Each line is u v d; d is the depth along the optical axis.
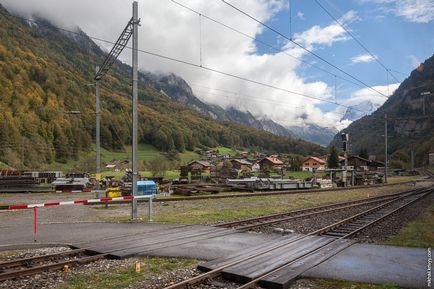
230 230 14.27
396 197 34.88
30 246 11.33
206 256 10.21
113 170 109.81
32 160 101.25
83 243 11.63
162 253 10.54
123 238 12.59
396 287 7.75
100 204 25.72
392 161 128.75
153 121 169.12
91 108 145.25
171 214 20.12
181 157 155.25
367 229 15.80
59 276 8.45
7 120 104.88
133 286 7.85
